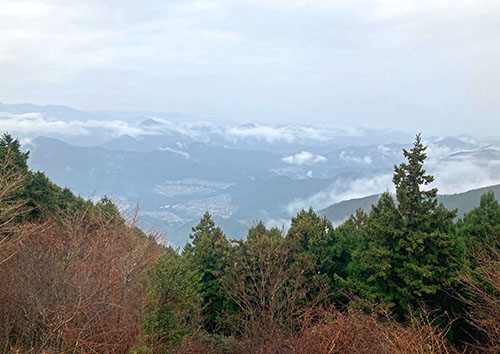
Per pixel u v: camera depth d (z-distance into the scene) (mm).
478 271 11242
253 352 10297
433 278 14594
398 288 14781
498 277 9562
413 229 15719
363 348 7684
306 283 15461
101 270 10500
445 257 15023
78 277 10000
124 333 9312
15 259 10750
